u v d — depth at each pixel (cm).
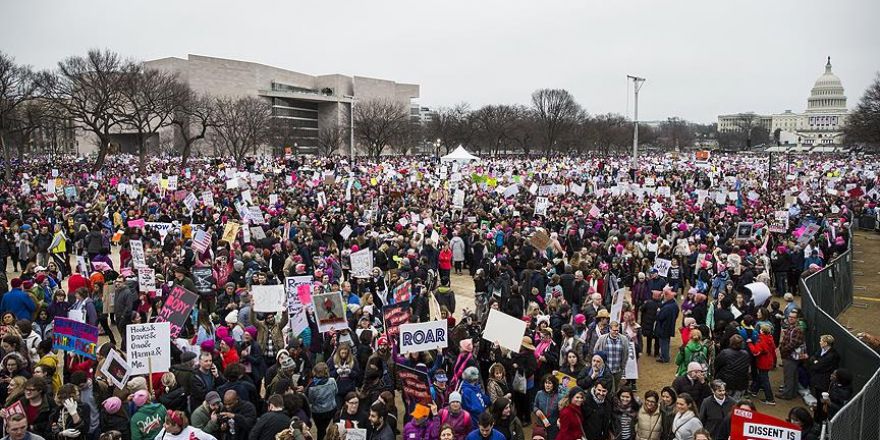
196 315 1736
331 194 3966
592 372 1092
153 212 3086
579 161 10088
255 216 2730
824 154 14900
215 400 950
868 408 1088
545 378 1091
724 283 1914
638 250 2200
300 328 1320
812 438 958
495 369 1088
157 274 1748
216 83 15675
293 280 1451
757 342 1430
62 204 3441
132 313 1487
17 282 1587
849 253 2502
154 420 924
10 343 1104
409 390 1057
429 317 1833
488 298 1756
